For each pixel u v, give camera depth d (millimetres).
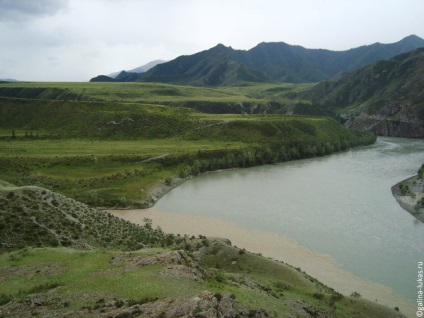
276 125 193125
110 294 31031
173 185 122688
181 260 39750
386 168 147125
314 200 103875
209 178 133625
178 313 27219
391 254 69000
